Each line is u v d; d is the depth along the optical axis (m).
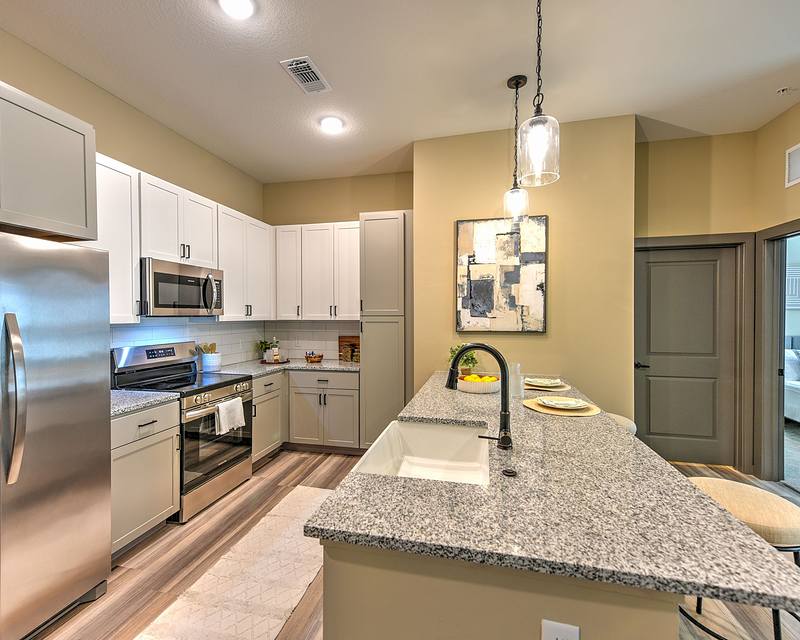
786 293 2.99
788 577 0.68
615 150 2.85
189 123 2.95
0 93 1.47
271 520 2.44
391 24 1.94
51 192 1.64
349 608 0.89
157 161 2.92
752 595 0.64
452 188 3.16
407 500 0.98
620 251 2.86
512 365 2.12
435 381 2.69
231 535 2.27
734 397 3.24
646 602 0.73
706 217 3.18
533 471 1.16
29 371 1.45
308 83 2.45
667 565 0.71
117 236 2.28
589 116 2.85
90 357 1.70
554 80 2.42
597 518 0.89
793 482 2.97
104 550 1.77
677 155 3.23
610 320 2.88
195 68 2.29
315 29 1.98
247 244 3.59
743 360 3.14
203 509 2.56
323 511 0.93
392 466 1.60
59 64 2.23
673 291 3.36
